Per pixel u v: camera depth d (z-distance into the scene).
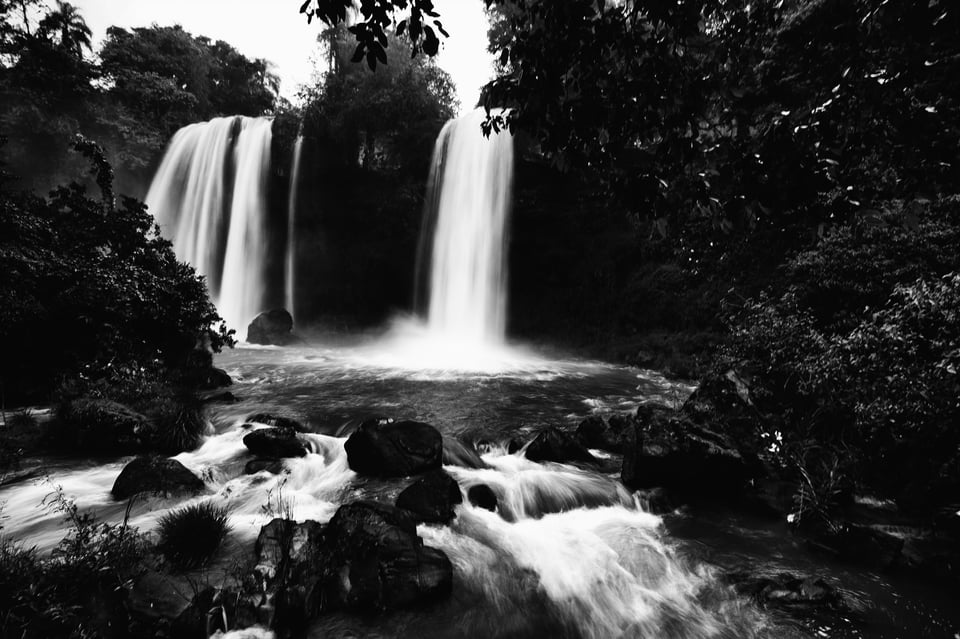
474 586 4.75
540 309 24.94
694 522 6.20
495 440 8.91
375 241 28.06
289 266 28.64
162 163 30.66
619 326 21.73
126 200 13.52
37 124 26.03
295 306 28.45
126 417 8.11
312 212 28.41
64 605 3.64
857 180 3.15
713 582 4.96
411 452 7.14
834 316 10.44
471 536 5.61
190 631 3.72
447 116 29.19
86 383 9.72
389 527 4.79
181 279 12.54
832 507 6.16
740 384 8.78
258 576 4.25
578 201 25.06
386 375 15.59
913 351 6.19
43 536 5.28
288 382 14.09
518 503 6.44
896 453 6.48
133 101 32.22
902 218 3.15
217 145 29.20
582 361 20.16
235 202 28.53
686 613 4.57
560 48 3.31
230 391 12.43
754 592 4.72
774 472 7.17
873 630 4.25
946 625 4.32
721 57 3.66
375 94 26.44
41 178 26.58
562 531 5.94
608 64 3.68
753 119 3.57
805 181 3.01
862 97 2.93
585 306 23.42
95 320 10.27
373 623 4.09
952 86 2.88
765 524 6.14
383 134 28.08
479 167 25.08
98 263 11.16
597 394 13.45
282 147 27.89
